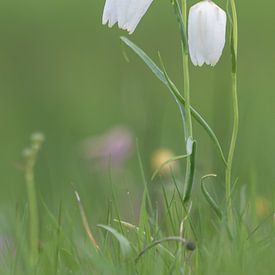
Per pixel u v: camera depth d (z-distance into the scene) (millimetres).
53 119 18047
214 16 6902
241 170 9922
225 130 10570
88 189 10617
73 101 22688
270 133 11375
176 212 7145
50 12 34438
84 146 11828
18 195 9102
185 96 6914
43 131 17172
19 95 22641
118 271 6176
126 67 25203
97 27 32250
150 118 11656
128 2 7020
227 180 6953
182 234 6930
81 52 29703
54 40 31203
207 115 21125
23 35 31891
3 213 8805
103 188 10680
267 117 12781
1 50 29672
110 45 30344
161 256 6547
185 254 6734
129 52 25500
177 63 25422
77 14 34094
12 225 7719
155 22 30906
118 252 6641
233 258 6242
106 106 21453
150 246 6406
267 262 6102
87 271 6586
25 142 17781
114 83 25250
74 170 11727
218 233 6730
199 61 6945
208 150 10164
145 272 6348
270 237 6516
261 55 22984
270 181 8992
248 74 20250
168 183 9430
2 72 26328
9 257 7070
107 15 7117
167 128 15242
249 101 11398
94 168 11414
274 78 18750
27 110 19859
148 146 11125
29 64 27688
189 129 6910
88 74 26672
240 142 10586
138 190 10102
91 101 22797
